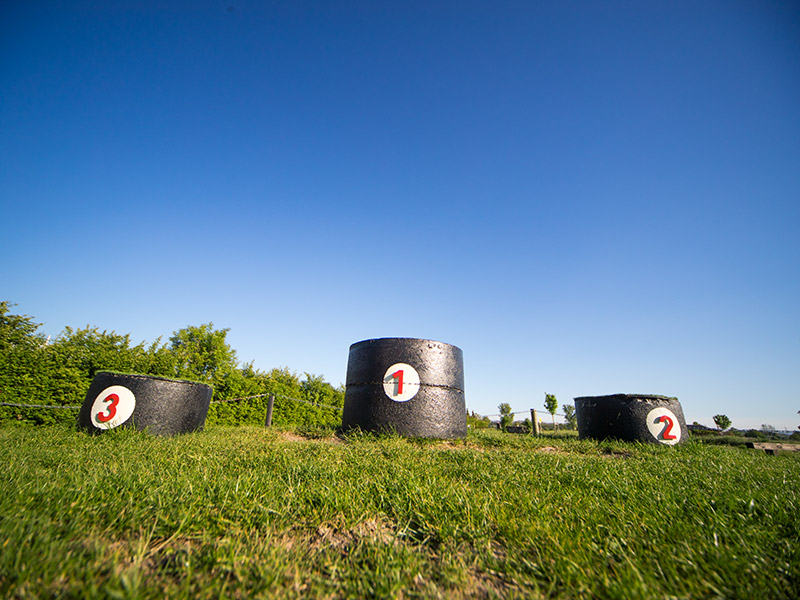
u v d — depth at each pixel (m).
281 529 2.31
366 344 7.39
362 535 2.30
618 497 3.09
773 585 1.74
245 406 12.29
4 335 12.45
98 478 2.94
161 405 6.48
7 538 1.83
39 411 8.43
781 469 4.66
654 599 1.59
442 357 7.28
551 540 2.14
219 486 2.83
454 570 1.89
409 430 6.66
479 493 3.04
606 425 8.31
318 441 6.66
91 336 10.38
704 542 2.13
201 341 16.62
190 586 1.62
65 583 1.58
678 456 5.72
